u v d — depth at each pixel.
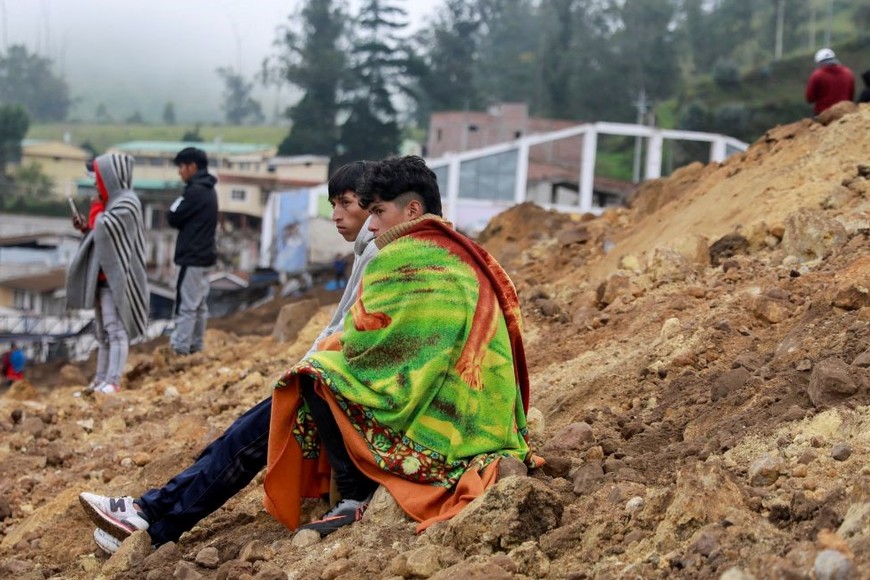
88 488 6.46
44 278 34.34
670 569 3.43
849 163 8.07
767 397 4.74
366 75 55.75
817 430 4.22
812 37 62.81
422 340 4.37
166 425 7.89
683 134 29.55
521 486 3.96
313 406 4.48
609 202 31.16
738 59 62.66
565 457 4.82
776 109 53.75
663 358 5.80
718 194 8.83
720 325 5.81
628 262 8.21
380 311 4.39
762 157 9.18
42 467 7.31
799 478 3.88
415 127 70.25
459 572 3.63
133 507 4.89
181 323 10.70
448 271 4.43
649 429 5.03
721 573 3.25
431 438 4.36
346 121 54.72
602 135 50.72
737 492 3.69
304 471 4.62
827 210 7.46
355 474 4.56
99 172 9.15
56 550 5.71
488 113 53.88
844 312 5.29
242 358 10.38
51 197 57.25
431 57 65.44
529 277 9.70
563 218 12.45
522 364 4.64
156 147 62.34
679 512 3.63
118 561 4.72
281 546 4.55
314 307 10.95
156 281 31.89
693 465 3.91
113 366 9.23
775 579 3.05
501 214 12.95
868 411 4.21
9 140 64.88
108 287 9.15
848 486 3.61
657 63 60.56
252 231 46.56
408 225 4.50
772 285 6.38
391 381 4.36
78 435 8.05
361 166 5.25
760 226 7.46
